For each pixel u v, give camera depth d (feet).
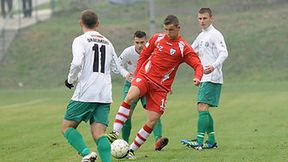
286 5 406.41
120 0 440.86
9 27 414.00
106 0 458.50
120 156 94.17
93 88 84.69
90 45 85.25
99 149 85.05
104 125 85.92
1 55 373.61
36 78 343.26
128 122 106.83
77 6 451.94
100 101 85.10
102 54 85.92
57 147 115.65
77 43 84.48
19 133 140.56
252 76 325.21
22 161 100.63
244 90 271.49
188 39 359.87
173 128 144.46
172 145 115.55
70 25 409.49
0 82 340.39
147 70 96.43
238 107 196.34
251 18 386.52
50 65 355.77
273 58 341.62
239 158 98.07
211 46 109.70
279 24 377.71
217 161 95.40
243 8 405.39
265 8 403.75
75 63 81.82
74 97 85.25
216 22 382.22
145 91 95.86
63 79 340.39
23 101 244.63
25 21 428.56
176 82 322.14
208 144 110.83
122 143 94.27
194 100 227.81
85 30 86.84
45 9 480.23
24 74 349.61
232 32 370.12
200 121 108.88
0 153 110.11
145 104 98.78
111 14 420.36
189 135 130.93
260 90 269.03
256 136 125.90
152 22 294.66
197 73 95.61
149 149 110.32
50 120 169.07
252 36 363.76
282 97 230.68
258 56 344.28
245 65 336.90
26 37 392.27
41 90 306.96
